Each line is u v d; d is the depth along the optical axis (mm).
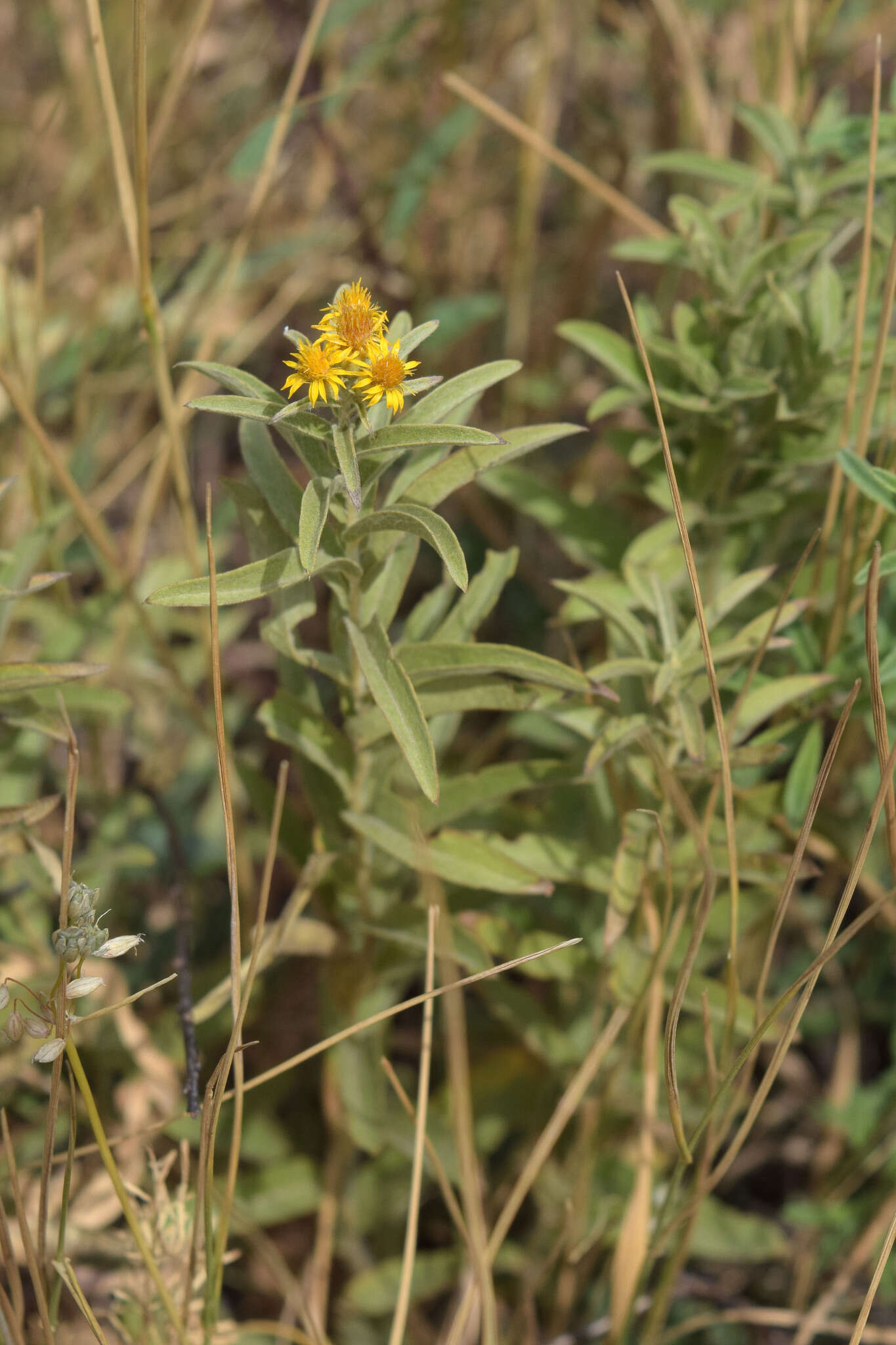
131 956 1051
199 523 1229
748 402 966
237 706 1107
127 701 994
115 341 1141
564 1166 1026
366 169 1337
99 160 1198
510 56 1360
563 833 1013
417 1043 1070
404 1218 1042
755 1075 1073
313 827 1029
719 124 1227
